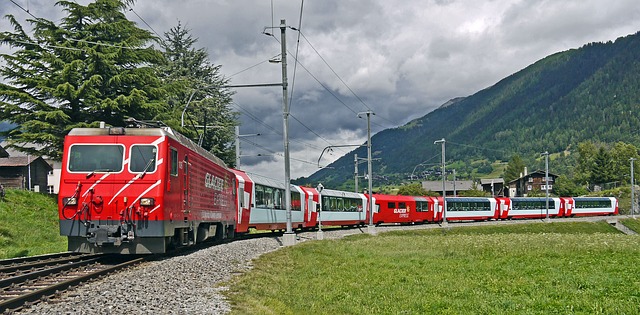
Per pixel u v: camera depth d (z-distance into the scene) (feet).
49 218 108.99
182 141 62.18
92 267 51.03
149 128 55.31
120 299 35.55
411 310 41.78
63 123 115.55
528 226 219.20
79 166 53.52
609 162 450.71
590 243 88.33
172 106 149.18
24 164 175.32
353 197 168.35
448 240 104.37
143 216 53.11
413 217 200.34
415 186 308.81
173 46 175.94
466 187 461.78
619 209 351.87
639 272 56.95
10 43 112.68
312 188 145.07
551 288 48.70
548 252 78.28
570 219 258.78
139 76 120.06
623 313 37.63
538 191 437.99
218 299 38.19
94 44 116.26
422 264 70.28
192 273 48.75
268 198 112.78
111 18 122.21
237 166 124.77
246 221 99.30
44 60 114.01
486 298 45.24
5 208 102.37
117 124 120.88
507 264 67.56
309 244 91.76
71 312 31.35
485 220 241.76
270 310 37.65
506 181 532.32
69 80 114.62
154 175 53.72
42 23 115.55
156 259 58.65
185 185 61.82
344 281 55.72
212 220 76.33
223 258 61.41
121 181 53.36
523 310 39.78
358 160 193.57
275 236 114.52
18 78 114.21
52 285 38.24
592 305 40.16
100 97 117.80
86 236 52.80
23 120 114.62
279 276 56.29
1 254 71.67
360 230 155.63
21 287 39.32
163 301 35.83
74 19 119.34
